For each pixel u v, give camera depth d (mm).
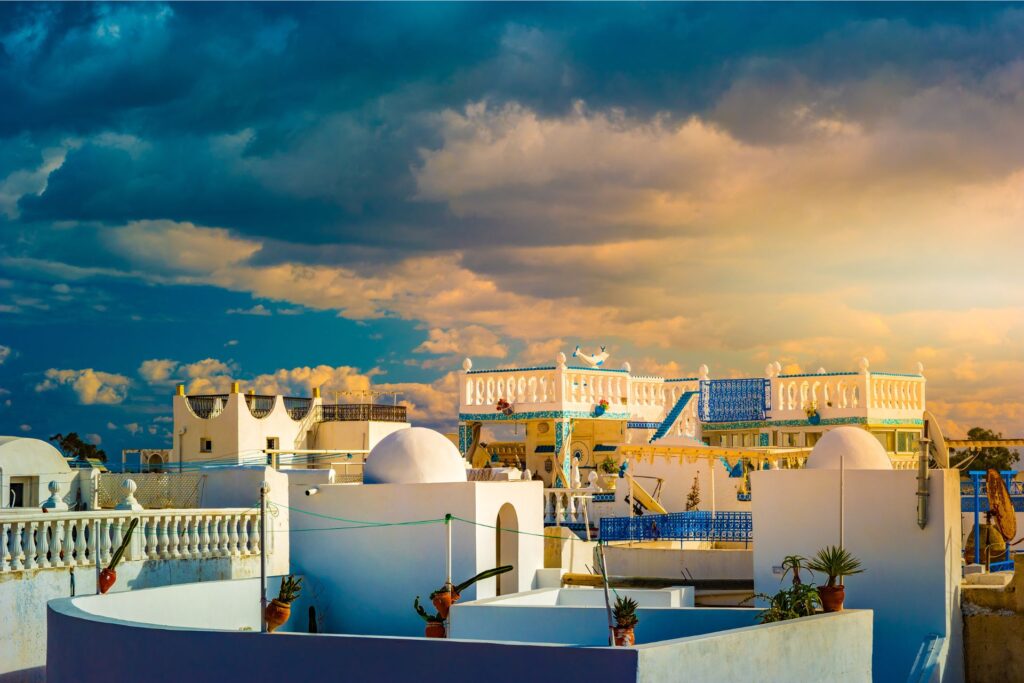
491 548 25875
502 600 20953
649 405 44812
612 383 43062
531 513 27844
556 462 40844
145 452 45656
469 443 43094
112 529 22344
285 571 26266
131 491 23391
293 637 15117
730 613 19344
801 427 43219
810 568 21844
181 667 15805
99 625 16875
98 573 21328
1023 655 24625
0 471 27906
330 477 27250
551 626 19234
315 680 14914
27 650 20500
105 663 16672
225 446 44594
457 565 25359
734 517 32031
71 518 21422
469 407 43125
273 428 45812
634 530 31484
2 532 20234
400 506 25953
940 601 24359
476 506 25344
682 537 32031
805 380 43562
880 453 29219
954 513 24984
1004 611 24938
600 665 13609
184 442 45375
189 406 45781
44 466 28719
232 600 22531
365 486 26297
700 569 28953
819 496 25781
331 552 26422
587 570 30484
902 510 24844
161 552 23109
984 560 36250
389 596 25812
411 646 14445
